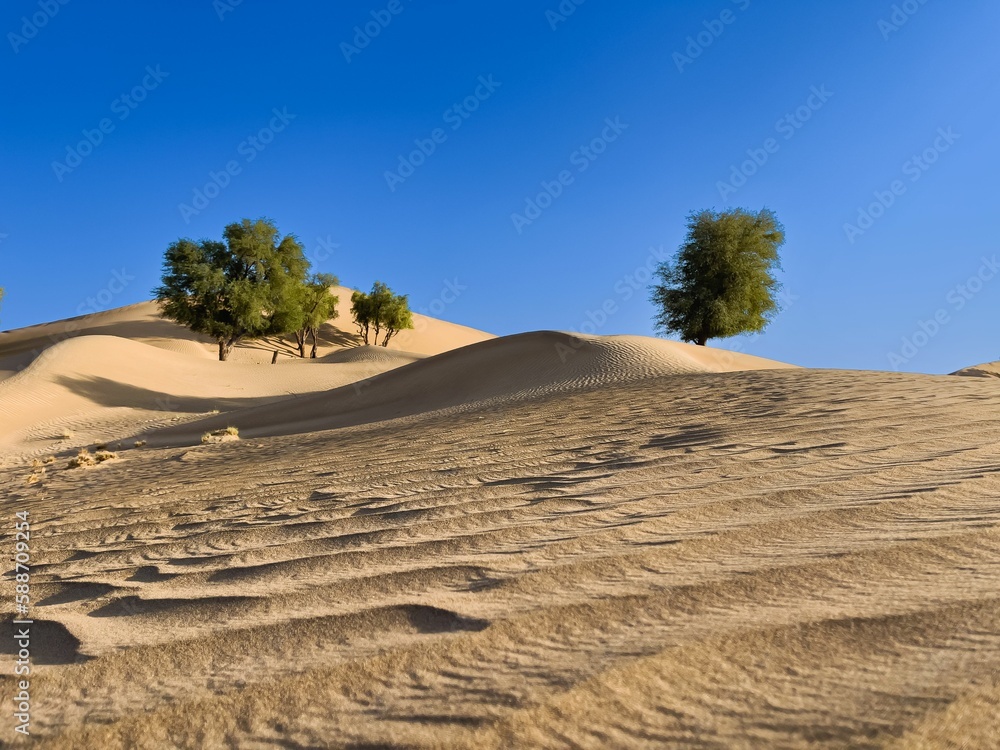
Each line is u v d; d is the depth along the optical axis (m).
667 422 6.35
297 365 40.19
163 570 3.04
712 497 3.18
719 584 2.02
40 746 1.58
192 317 44.84
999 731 1.20
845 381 8.48
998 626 1.56
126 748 1.54
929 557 2.08
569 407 9.53
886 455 3.76
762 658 1.55
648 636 1.72
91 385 28.38
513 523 3.08
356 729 1.46
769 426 5.24
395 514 3.56
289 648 1.93
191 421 21.67
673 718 1.36
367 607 2.15
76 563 3.45
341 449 7.81
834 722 1.28
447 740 1.36
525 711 1.43
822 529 2.51
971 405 5.41
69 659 2.06
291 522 3.76
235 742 1.50
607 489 3.60
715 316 34.72
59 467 11.77
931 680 1.38
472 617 1.96
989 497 2.72
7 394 25.53
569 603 1.99
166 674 1.87
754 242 35.62
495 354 23.98
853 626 1.65
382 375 24.81
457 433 7.73
